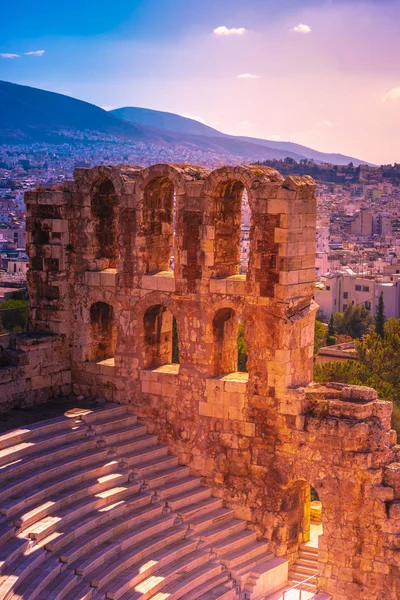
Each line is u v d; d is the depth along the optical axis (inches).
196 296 1774.1
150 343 1886.1
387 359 3440.0
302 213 1688.0
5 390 1836.9
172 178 1780.3
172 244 1925.4
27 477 1568.7
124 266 1863.9
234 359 1846.7
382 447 1660.9
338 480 1662.2
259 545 1722.4
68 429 1760.6
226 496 1772.9
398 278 7800.2
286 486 1711.4
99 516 1569.9
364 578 1653.5
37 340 1893.5
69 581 1400.1
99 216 1948.8
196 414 1797.5
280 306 1674.5
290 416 1694.1
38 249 1950.1
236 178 1705.2
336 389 1722.4
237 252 1831.9
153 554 1578.5
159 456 1814.7
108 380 1913.1
